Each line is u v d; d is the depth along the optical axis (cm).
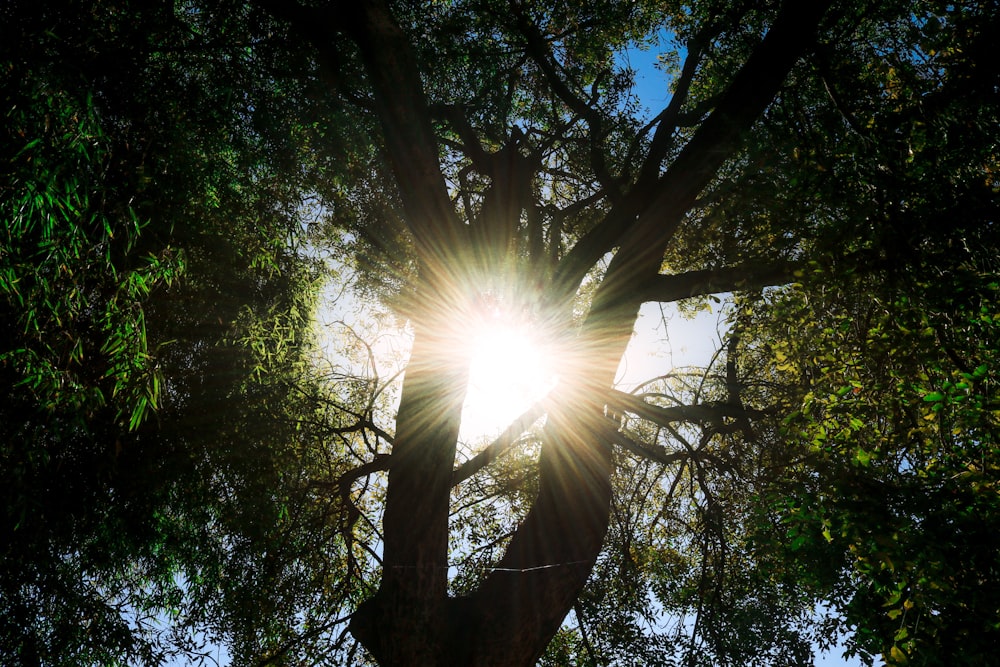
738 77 844
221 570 943
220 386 866
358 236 1098
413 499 773
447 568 771
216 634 948
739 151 825
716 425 981
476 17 1129
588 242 948
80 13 659
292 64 930
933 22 670
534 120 1245
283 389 934
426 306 850
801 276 638
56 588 807
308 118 953
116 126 656
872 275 619
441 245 845
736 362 1038
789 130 818
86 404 561
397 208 1062
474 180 1193
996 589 509
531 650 768
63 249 507
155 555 902
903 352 586
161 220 668
